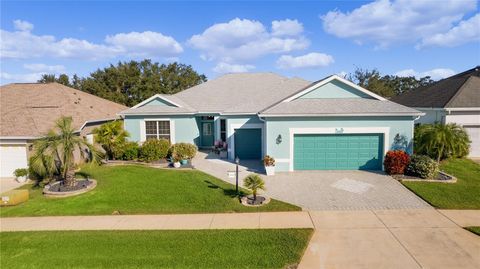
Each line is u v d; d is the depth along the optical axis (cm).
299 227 1047
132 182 1596
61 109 2255
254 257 844
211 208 1253
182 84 5859
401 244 909
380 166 1781
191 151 2019
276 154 1797
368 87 5781
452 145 1777
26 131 1834
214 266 802
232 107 2347
